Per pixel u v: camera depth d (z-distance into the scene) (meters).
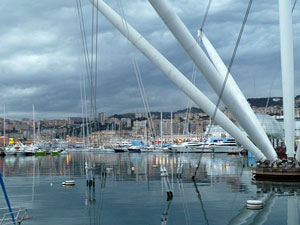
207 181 25.05
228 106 20.89
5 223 12.85
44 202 17.41
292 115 27.45
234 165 40.84
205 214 14.23
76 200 17.89
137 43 20.73
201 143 90.69
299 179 25.22
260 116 88.00
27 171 36.28
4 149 92.12
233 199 17.55
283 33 26.83
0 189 22.25
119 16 20.89
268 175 25.98
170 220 13.33
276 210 14.80
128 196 18.88
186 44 18.17
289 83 27.28
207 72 19.00
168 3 17.39
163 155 78.31
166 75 21.25
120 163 47.84
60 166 44.06
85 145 124.94
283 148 42.94
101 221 13.31
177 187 22.12
